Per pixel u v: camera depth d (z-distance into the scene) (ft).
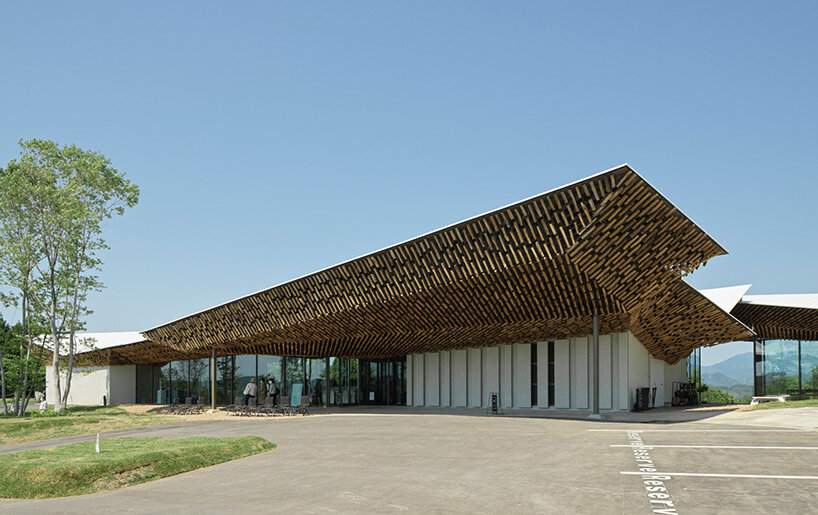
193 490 31.99
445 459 39.09
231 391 114.32
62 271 108.58
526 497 27.50
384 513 25.48
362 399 106.42
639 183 54.39
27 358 109.60
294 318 83.30
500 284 67.31
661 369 98.53
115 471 35.53
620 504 25.70
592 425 57.62
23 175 104.37
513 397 87.56
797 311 103.96
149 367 133.39
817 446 39.17
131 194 112.16
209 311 91.56
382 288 73.56
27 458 40.50
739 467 32.78
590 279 63.10
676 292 73.20
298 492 30.35
